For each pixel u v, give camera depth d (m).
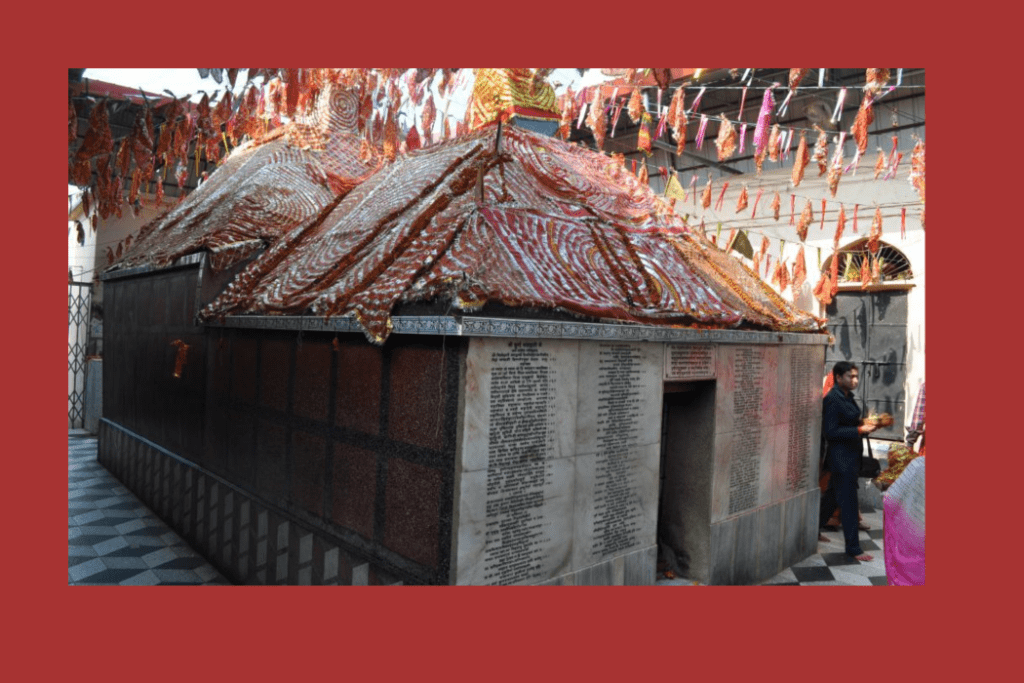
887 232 10.41
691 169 12.02
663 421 5.59
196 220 7.67
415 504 3.82
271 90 7.84
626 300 4.78
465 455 3.56
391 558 3.98
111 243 12.18
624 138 11.88
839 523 7.57
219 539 5.91
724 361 5.43
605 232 5.52
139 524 7.05
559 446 4.08
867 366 10.88
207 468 6.36
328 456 4.62
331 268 5.18
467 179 5.20
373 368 4.25
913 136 9.84
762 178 11.28
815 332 6.66
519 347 3.84
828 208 10.76
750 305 6.09
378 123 6.82
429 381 3.78
